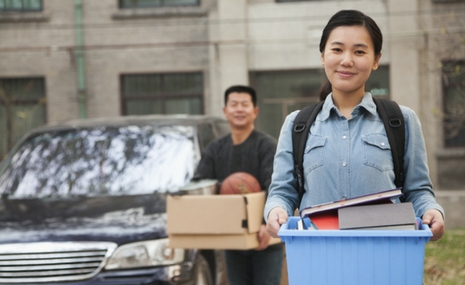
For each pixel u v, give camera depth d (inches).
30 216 235.8
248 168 221.3
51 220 231.6
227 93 225.8
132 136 274.8
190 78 720.3
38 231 225.3
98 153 270.4
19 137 729.0
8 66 733.9
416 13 673.6
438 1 671.8
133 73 726.5
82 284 218.2
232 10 705.0
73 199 248.7
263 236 207.2
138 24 723.4
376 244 106.3
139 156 266.1
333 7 693.3
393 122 126.4
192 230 206.2
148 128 278.4
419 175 127.6
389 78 687.7
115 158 266.8
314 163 126.3
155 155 265.7
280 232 108.3
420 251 105.1
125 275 219.9
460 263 373.1
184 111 721.6
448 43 658.8
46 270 221.3
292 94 711.7
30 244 222.1
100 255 221.6
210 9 712.4
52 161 270.4
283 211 121.8
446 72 657.6
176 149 267.1
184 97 720.3
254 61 705.6
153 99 726.5
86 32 729.6
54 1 731.4
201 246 207.0
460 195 565.6
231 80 705.6
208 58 714.2
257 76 717.9
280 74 713.0
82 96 727.7
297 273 108.7
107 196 249.8
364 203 112.9
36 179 263.6
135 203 240.8
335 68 125.6
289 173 130.4
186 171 259.3
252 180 215.6
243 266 220.5
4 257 222.8
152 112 727.7
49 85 732.7
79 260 221.5
